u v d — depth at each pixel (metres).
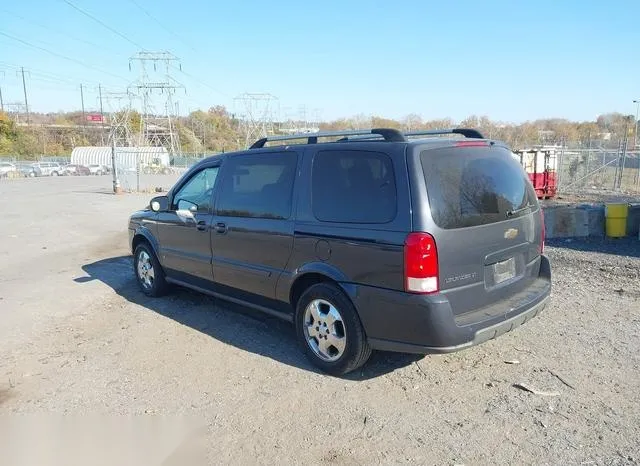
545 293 4.12
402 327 3.45
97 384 3.92
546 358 4.13
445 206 3.44
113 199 22.61
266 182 4.52
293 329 5.08
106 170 61.94
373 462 2.85
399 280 3.40
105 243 10.77
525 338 4.56
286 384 3.84
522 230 4.06
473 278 3.56
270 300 4.51
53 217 15.60
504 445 2.97
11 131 77.19
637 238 9.62
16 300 6.35
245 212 4.68
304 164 4.18
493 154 4.02
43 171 55.84
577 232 10.01
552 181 18.80
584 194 20.27
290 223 4.18
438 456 2.88
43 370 4.22
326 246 3.86
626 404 3.38
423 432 3.13
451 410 3.38
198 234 5.25
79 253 9.62
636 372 3.83
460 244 3.46
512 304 3.79
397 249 3.38
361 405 3.49
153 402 3.61
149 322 5.39
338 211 3.83
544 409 3.35
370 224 3.58
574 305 5.46
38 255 9.45
